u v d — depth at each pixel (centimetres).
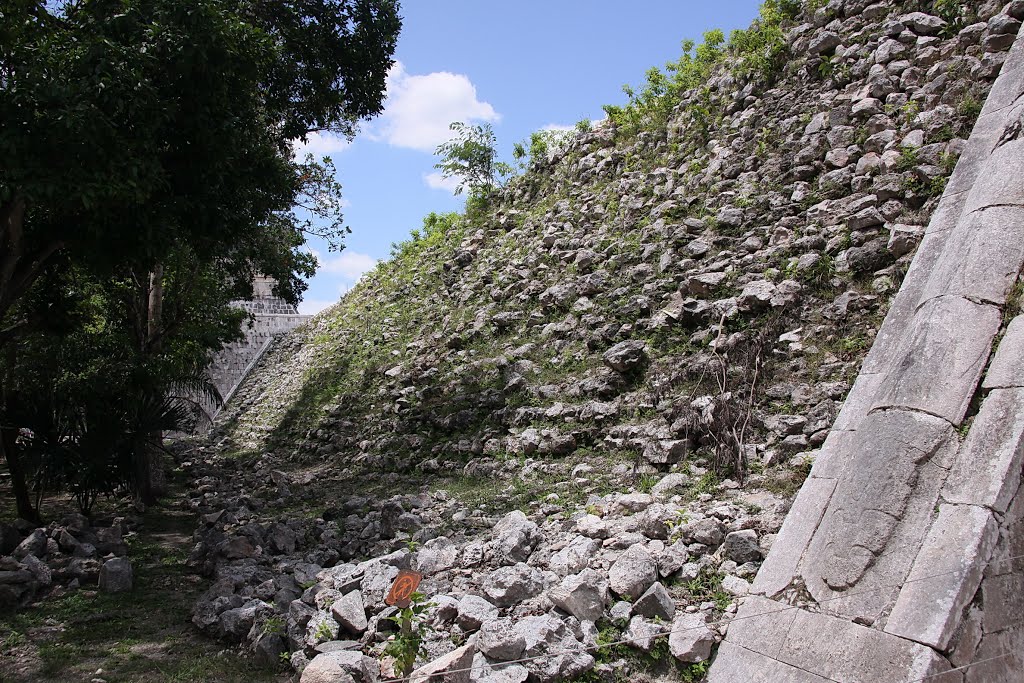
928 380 424
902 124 1009
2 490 1216
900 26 1147
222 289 1691
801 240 944
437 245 2088
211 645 586
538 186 1862
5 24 686
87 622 627
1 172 693
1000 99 562
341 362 1895
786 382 784
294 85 1212
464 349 1387
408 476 1086
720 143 1319
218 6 839
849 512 401
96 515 1026
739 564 525
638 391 924
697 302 964
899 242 819
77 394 940
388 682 437
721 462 725
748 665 390
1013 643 353
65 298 1087
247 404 2339
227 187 924
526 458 952
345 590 604
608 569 541
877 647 348
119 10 791
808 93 1226
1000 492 364
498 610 518
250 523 888
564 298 1250
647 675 449
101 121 699
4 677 525
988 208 474
